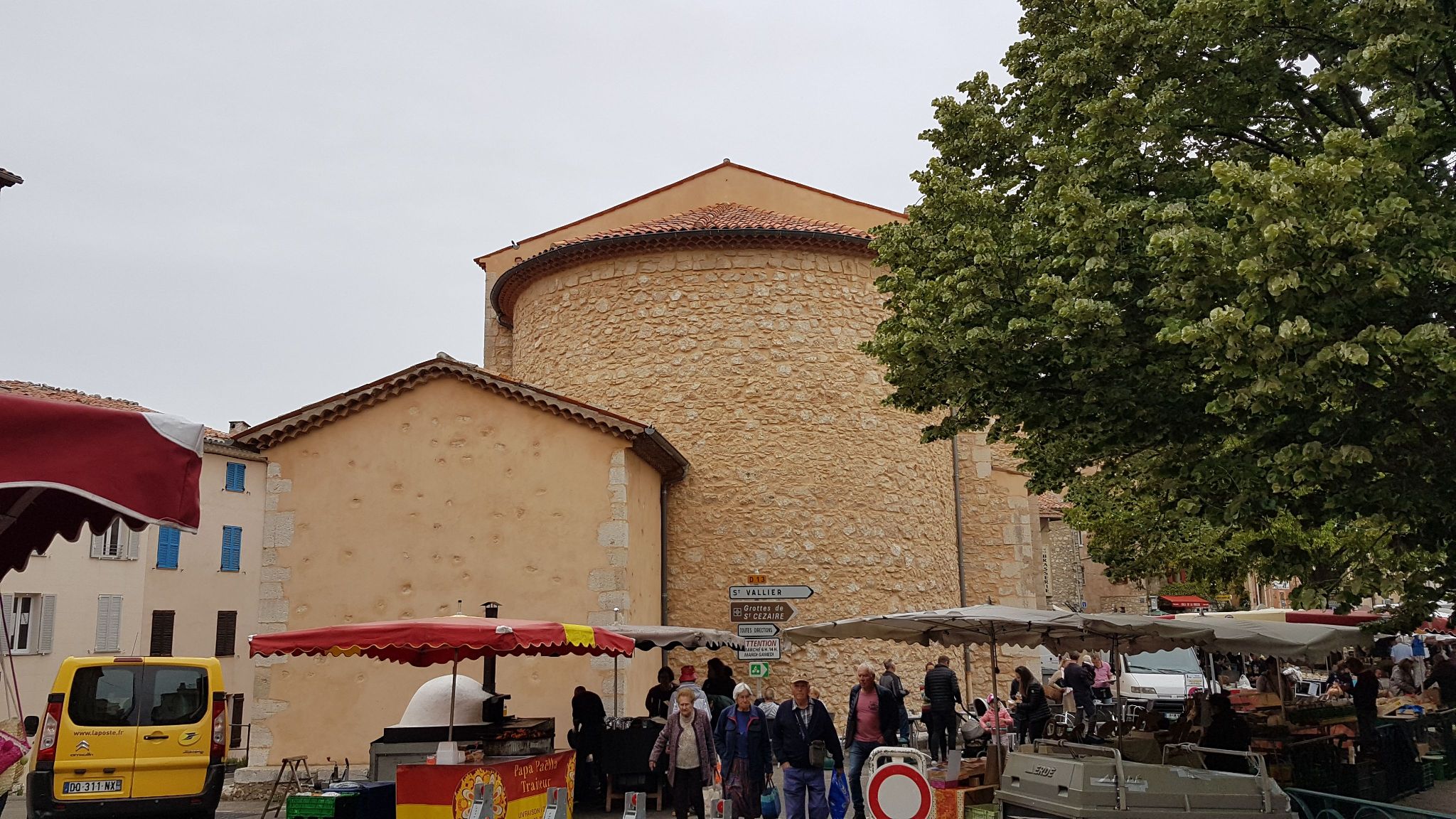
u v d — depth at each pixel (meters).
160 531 33.22
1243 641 11.26
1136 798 8.24
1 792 9.99
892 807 7.96
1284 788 9.95
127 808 12.04
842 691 19.52
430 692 12.16
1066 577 43.50
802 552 19.56
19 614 27.22
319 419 16.97
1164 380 10.03
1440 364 7.48
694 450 19.88
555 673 16.05
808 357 20.20
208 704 12.72
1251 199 7.98
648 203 24.86
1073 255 10.05
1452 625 14.19
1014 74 12.64
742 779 11.33
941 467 22.36
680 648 19.45
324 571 16.55
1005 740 14.16
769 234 20.20
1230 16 9.42
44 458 4.84
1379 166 7.81
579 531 16.55
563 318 21.33
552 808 8.77
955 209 11.85
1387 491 8.52
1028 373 10.75
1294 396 7.86
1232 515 9.26
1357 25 8.62
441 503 16.75
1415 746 14.17
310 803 10.20
